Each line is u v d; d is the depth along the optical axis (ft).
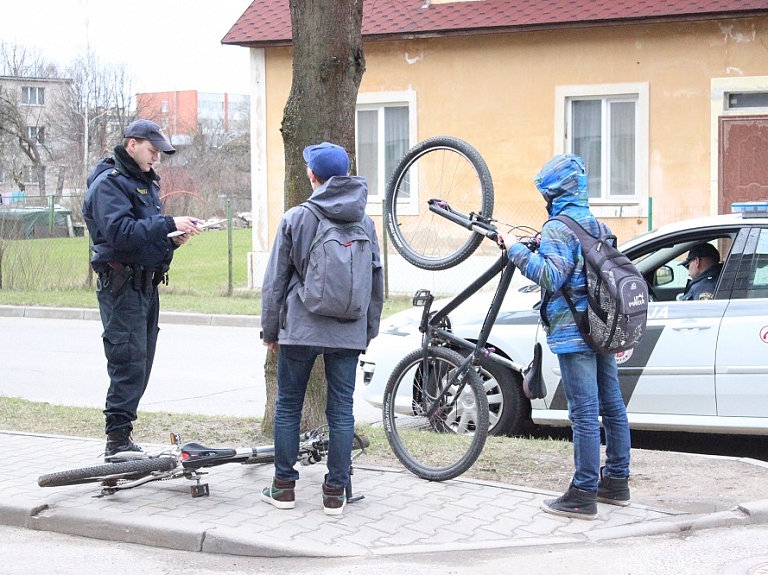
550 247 16.65
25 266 67.00
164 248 19.10
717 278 23.06
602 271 16.40
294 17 20.97
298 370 16.98
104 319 19.08
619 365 22.88
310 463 19.77
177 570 14.90
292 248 16.51
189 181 113.19
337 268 16.20
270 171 62.34
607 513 17.34
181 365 38.91
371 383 25.84
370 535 16.05
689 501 18.06
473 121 57.72
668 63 53.88
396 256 58.18
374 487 18.72
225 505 17.40
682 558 15.26
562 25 54.34
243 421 24.97
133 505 17.35
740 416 21.90
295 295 16.61
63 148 175.22
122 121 174.09
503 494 18.34
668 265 24.67
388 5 58.85
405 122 59.98
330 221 16.48
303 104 20.92
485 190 18.93
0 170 172.35
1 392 32.76
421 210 21.31
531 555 15.38
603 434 24.54
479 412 18.70
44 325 52.49
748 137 53.01
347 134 21.17
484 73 57.26
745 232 22.74
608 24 53.83
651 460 21.09
